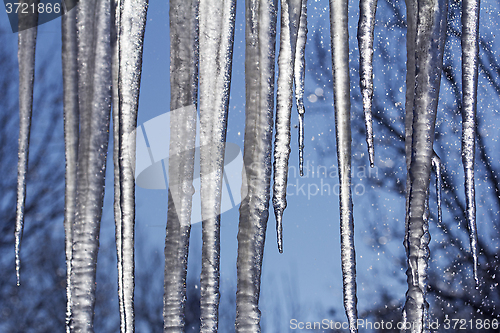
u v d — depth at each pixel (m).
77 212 2.07
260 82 2.10
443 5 2.11
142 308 6.61
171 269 2.08
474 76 2.16
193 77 2.11
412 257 2.10
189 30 2.11
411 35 2.15
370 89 2.15
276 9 2.11
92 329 2.05
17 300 6.13
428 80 2.10
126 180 2.08
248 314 2.06
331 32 2.15
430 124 2.10
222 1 2.12
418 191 2.10
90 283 2.05
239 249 2.09
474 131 2.16
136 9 2.11
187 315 6.02
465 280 4.70
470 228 2.16
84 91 2.10
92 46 2.10
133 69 2.10
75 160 2.11
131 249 2.08
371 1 2.16
